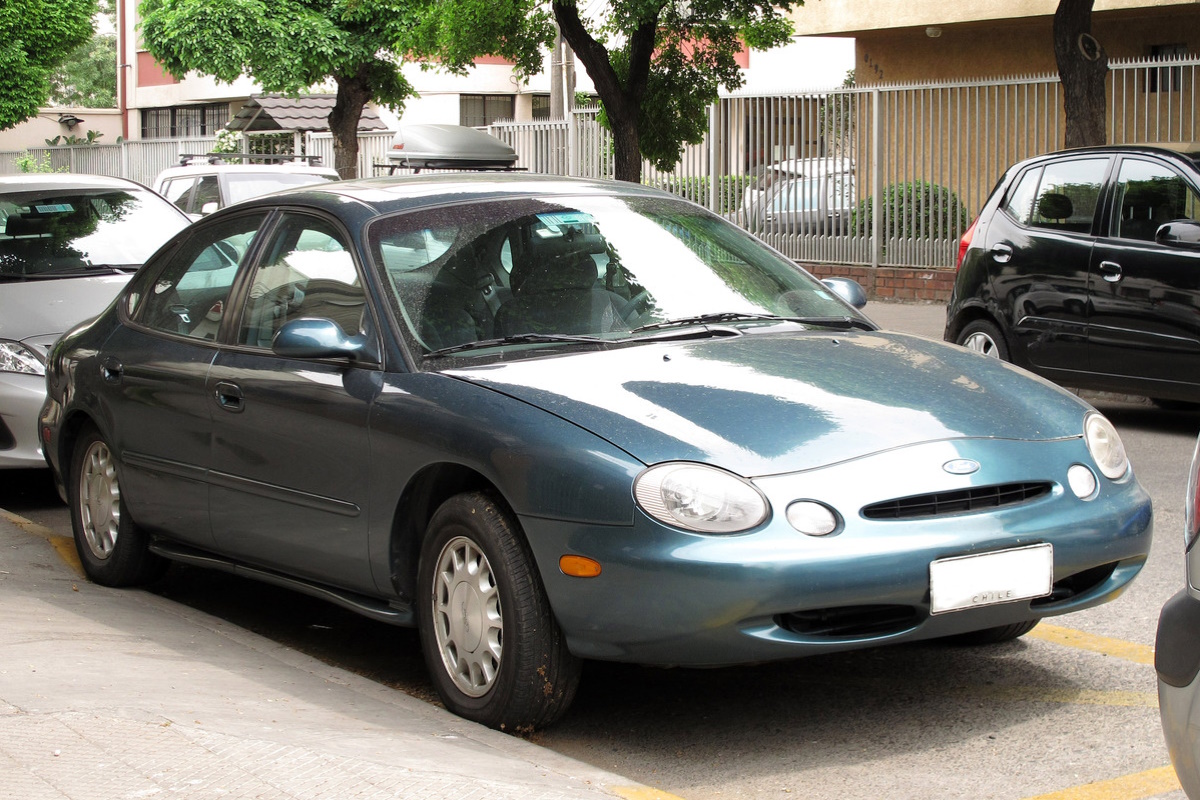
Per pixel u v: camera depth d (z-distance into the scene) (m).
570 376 4.52
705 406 4.30
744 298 5.33
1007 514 4.20
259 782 3.46
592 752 4.34
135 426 5.95
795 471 4.07
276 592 6.52
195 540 5.76
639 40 15.96
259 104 30.75
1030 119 17.41
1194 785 2.94
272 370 5.24
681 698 4.81
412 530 4.77
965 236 10.92
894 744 4.33
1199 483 3.04
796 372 4.60
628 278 5.20
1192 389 9.25
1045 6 19.09
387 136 27.55
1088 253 9.82
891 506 4.09
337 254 5.23
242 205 5.93
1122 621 5.61
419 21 19.00
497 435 4.32
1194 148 9.72
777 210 20.55
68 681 4.32
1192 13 19.05
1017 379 4.79
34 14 28.44
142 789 3.38
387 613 4.84
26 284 8.77
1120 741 4.30
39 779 3.40
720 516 3.96
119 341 6.20
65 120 48.88
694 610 3.93
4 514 7.78
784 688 4.88
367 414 4.75
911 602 4.05
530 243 5.22
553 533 4.14
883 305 18.77
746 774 4.14
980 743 4.32
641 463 4.07
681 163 21.56
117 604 5.91
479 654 4.41
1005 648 5.29
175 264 6.19
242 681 4.66
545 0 16.39
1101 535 4.32
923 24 20.78
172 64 24.67
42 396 8.04
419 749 3.96
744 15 16.41
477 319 4.91
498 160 22.81
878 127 19.08
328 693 4.65
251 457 5.30
